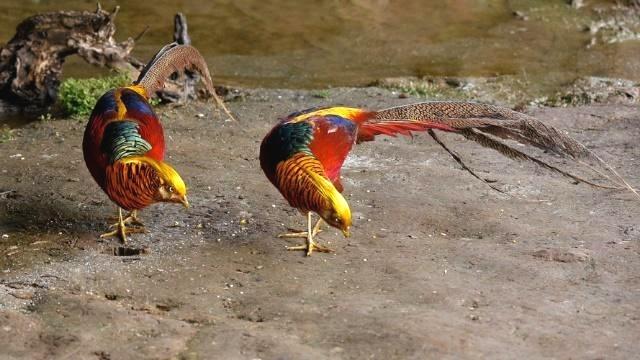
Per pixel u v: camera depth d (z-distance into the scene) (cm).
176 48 1195
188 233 1114
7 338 867
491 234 1123
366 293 964
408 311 916
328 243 1091
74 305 928
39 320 902
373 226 1139
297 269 1025
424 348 841
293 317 911
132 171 990
